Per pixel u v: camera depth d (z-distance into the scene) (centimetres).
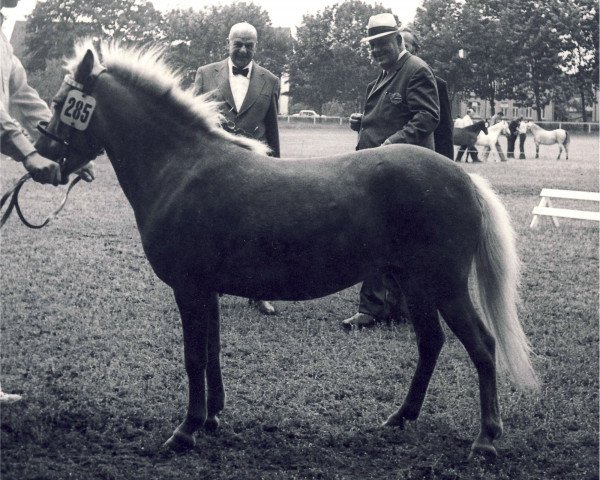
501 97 4766
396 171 369
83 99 388
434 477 354
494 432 378
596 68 4728
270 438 398
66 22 3042
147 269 784
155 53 401
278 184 371
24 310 617
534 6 4666
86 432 400
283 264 371
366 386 475
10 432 395
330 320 630
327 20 3794
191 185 373
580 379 491
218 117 405
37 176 389
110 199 1264
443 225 368
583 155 2769
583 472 362
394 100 545
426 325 395
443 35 4550
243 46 640
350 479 352
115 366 501
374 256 376
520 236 1028
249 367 505
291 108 4303
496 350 392
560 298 708
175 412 429
